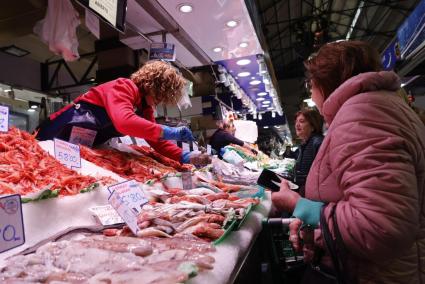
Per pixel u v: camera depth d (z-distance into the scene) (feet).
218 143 20.70
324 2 41.73
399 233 3.50
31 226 4.66
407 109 4.08
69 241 4.36
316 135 13.67
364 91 4.17
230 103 27.25
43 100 17.20
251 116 41.73
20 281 3.24
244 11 11.25
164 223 5.09
